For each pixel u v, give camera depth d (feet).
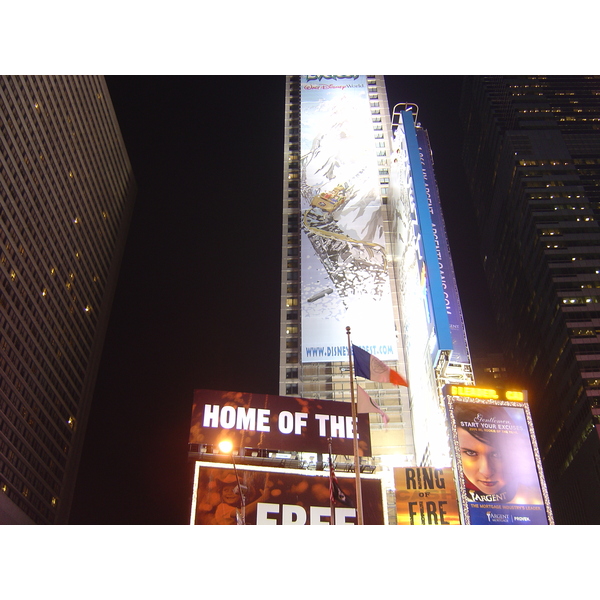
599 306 545.85
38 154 511.81
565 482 515.50
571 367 522.06
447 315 268.62
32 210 500.74
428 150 331.98
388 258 415.23
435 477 210.59
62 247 556.92
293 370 389.80
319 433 222.89
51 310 531.50
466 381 260.83
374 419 351.67
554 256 582.35
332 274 413.39
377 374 165.07
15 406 464.24
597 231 598.75
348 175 465.88
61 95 559.38
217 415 219.00
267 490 204.44
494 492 194.49
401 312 382.01
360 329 387.55
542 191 636.48
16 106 475.72
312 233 435.94
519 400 210.59
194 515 196.34
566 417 523.70
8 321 457.68
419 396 309.83
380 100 517.96
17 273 473.67
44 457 511.40
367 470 226.17
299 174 488.44
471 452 199.93
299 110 524.93
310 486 207.72
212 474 204.13
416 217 304.30
